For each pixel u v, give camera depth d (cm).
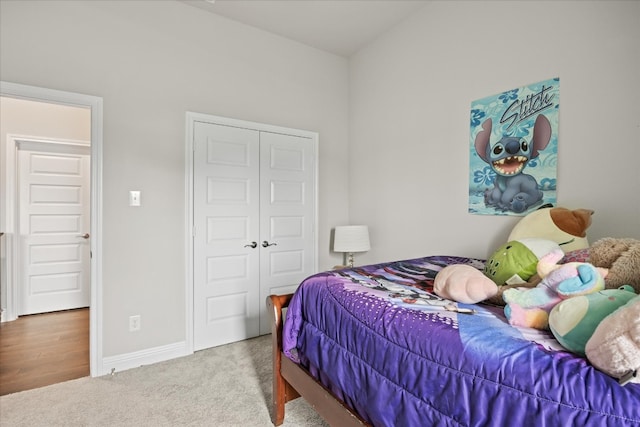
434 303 122
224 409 185
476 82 219
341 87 345
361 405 116
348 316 127
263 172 297
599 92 162
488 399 79
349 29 293
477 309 116
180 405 188
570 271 98
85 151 382
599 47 162
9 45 199
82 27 219
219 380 217
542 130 184
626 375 65
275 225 305
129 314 235
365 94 323
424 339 98
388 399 104
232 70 279
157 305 245
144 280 240
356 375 119
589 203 166
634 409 61
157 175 245
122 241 232
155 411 182
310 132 324
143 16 240
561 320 84
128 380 216
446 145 240
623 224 154
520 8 194
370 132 317
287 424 172
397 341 105
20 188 349
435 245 250
